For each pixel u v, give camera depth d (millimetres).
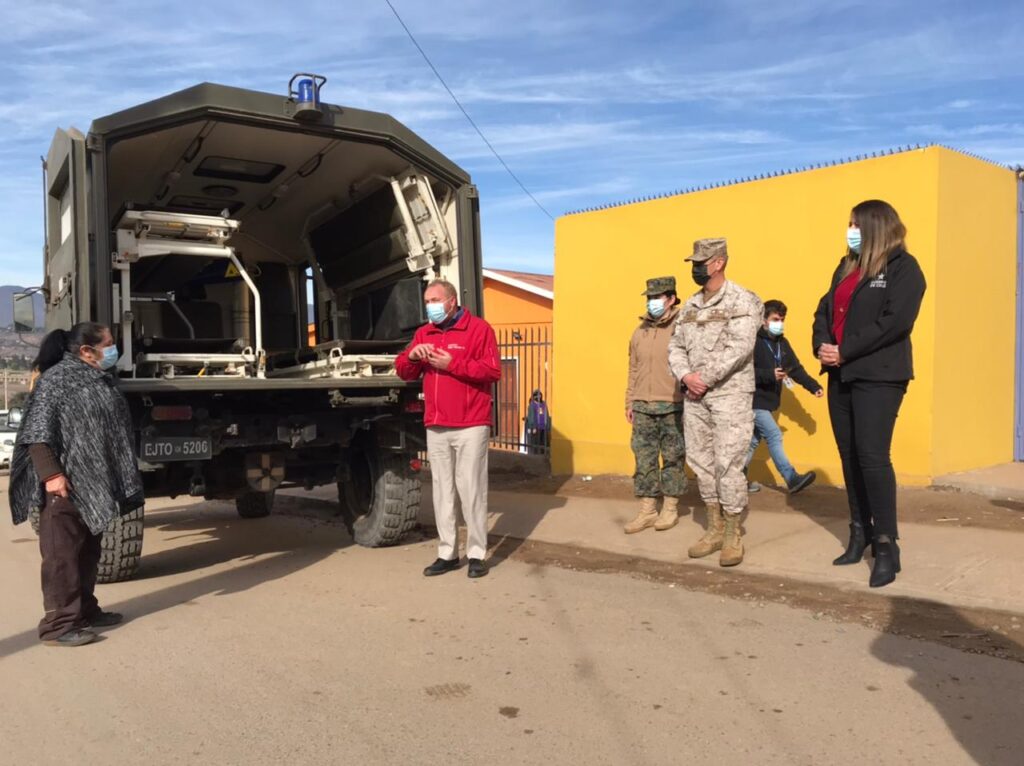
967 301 7793
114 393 4781
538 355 12586
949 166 7523
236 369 6336
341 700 3707
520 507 8430
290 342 9922
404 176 7188
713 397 5605
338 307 8875
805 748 3125
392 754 3188
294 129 6270
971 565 5125
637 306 9664
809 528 6430
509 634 4531
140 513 5941
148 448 5789
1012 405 8492
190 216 6332
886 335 4699
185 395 6039
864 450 4883
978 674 3736
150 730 3451
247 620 4953
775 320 7473
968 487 7188
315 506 10164
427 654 4262
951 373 7613
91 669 4180
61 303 6387
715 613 4762
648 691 3695
